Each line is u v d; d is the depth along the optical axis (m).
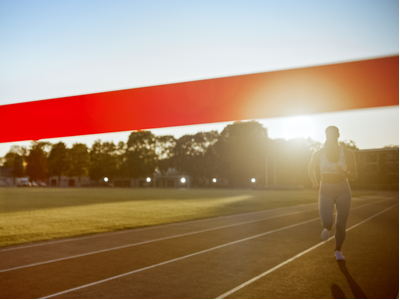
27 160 97.12
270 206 19.70
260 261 5.82
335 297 3.91
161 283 4.51
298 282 4.54
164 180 85.50
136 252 6.64
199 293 4.09
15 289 4.25
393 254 6.39
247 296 3.96
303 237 8.50
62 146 97.31
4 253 6.56
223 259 5.98
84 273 5.04
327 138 5.20
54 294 4.06
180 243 7.66
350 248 7.03
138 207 18.61
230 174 75.12
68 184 100.81
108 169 92.94
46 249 6.98
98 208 17.91
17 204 20.91
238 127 72.31
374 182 59.06
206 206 19.44
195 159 82.12
